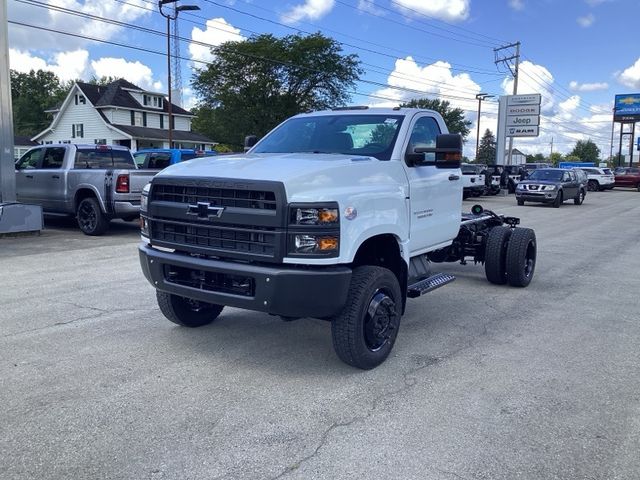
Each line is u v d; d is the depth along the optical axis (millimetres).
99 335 5629
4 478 3123
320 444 3543
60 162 13312
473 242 8359
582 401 4223
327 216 4133
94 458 3346
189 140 57188
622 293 7898
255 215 4156
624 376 4746
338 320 4547
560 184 24969
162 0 32031
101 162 13688
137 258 9953
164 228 4746
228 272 4281
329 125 5805
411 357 5145
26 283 7922
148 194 4824
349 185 4480
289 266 4168
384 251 5219
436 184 5898
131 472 3209
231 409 4012
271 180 4113
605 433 3730
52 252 10523
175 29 32719
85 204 12703
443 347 5453
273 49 51125
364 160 4824
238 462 3328
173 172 4703
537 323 6340
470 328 6121
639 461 3391
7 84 12250
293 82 52969
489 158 111000
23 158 14250
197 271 4574
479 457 3408
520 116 45469
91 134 55406
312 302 4176
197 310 5852
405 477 3191
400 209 5016
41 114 92062
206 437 3609
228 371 4730
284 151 5672
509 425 3822
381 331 4793
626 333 5980
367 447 3512
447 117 74375
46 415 3875
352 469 3264
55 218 16469
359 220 4402
